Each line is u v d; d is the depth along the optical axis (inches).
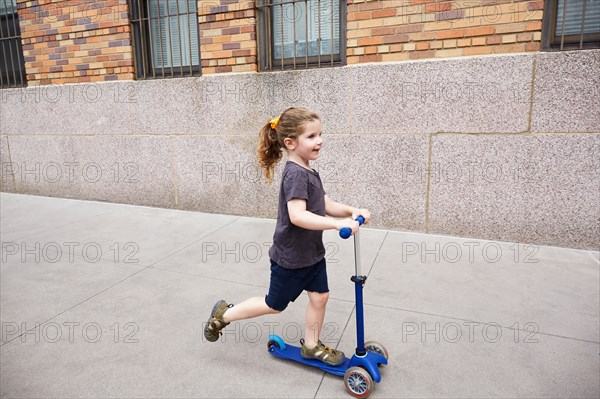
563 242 159.6
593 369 89.7
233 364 94.4
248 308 91.2
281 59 200.1
